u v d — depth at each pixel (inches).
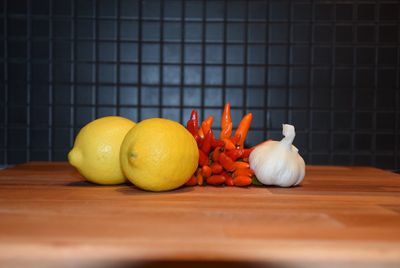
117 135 23.5
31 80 60.2
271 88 61.1
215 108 61.1
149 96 60.9
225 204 18.3
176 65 60.9
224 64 60.9
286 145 24.0
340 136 61.4
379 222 15.0
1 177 27.4
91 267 11.3
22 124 60.5
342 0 60.5
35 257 11.2
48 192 21.4
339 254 11.5
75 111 60.6
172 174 21.0
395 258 11.5
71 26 60.1
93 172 23.5
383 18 60.7
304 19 60.7
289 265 11.4
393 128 61.4
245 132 27.0
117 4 60.2
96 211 16.5
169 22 60.5
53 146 60.7
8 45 60.0
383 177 29.3
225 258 11.2
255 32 60.7
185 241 12.3
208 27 60.6
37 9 60.0
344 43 60.9
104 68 60.6
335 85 61.1
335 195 21.1
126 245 11.8
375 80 61.2
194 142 22.3
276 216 15.9
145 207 17.4
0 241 12.1
